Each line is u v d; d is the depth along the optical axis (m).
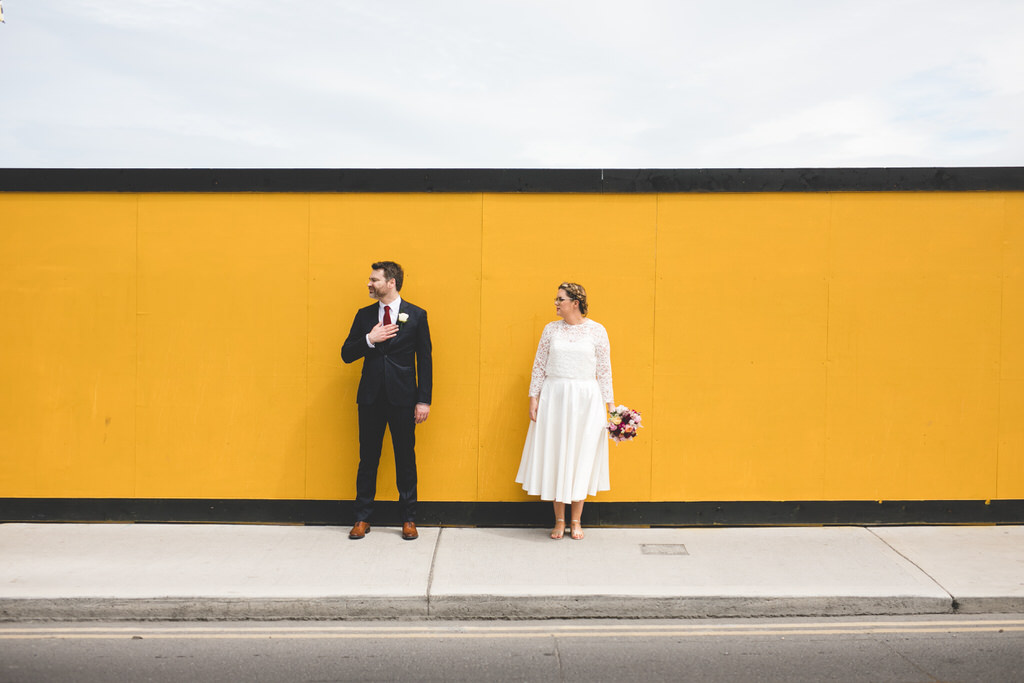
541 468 5.03
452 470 5.46
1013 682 3.36
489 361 5.45
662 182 5.40
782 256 5.42
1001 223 5.39
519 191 5.41
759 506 5.45
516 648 3.73
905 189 5.38
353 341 5.12
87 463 5.46
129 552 4.81
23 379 5.45
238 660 3.57
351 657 3.62
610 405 5.09
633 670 3.48
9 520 5.45
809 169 5.39
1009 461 5.43
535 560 4.71
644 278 5.43
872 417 5.43
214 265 5.45
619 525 5.45
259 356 5.46
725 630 3.97
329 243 5.45
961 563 4.67
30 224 5.42
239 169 5.41
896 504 5.45
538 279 5.45
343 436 5.48
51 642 3.77
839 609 4.16
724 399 5.44
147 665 3.51
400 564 4.61
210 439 5.47
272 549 4.89
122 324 5.45
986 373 5.41
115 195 5.43
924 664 3.54
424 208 5.43
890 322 5.42
